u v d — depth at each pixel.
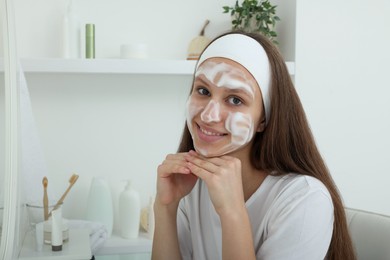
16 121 0.91
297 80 1.94
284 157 0.97
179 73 1.85
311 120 1.97
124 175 2.06
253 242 0.96
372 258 1.11
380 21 1.99
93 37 1.85
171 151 2.09
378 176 2.04
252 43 0.91
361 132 2.01
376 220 1.14
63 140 2.01
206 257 1.09
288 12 2.00
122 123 2.05
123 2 2.01
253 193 1.01
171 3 2.04
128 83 2.03
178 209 1.16
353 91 1.99
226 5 2.08
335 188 0.99
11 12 0.89
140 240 1.88
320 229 0.87
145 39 2.04
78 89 2.00
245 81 0.88
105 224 1.89
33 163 1.35
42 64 1.76
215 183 0.86
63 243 1.39
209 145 0.91
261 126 0.97
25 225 1.32
